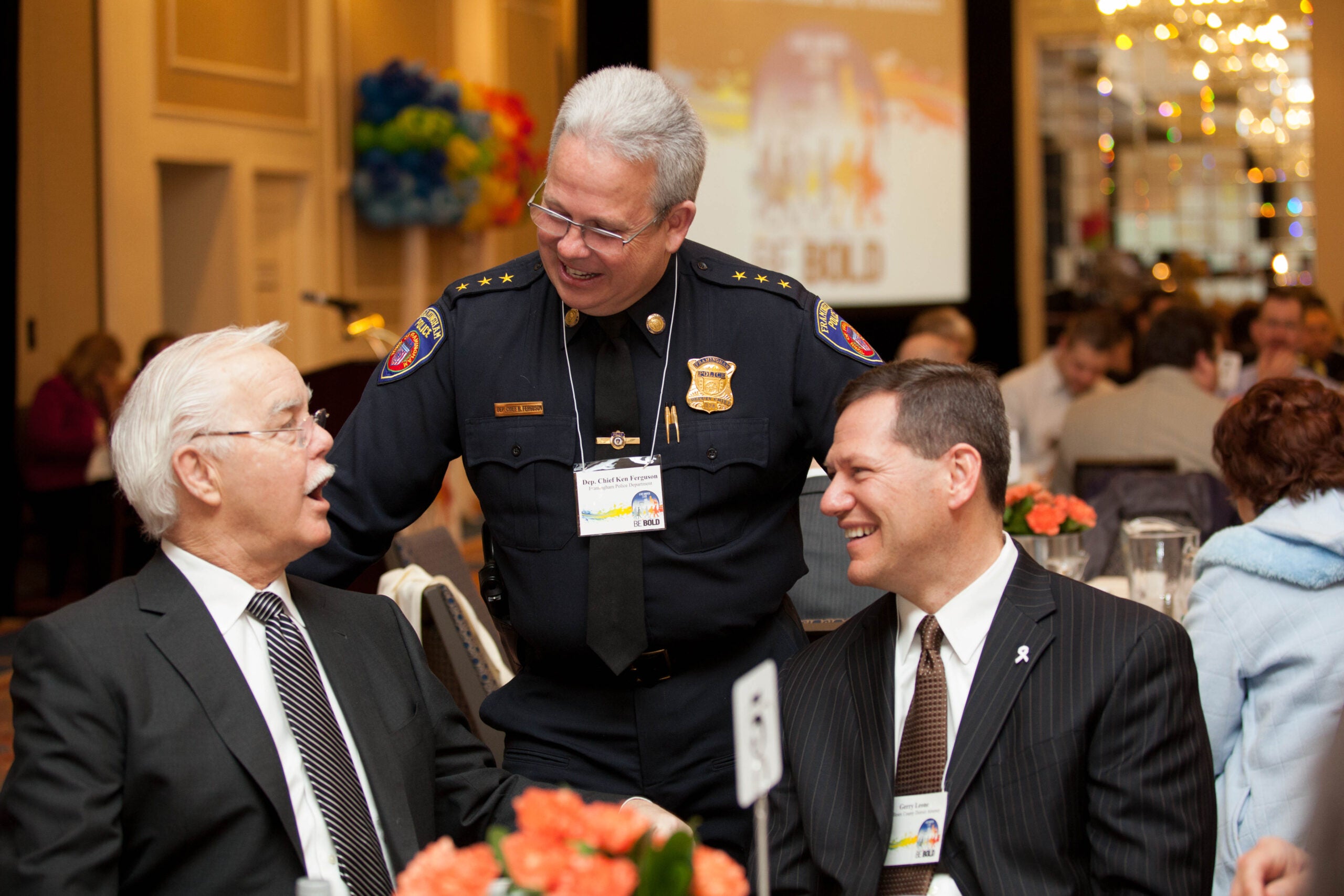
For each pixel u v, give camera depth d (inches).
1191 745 61.0
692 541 72.3
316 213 344.2
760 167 370.3
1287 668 75.8
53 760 54.8
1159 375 173.8
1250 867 64.6
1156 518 135.6
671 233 70.6
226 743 57.7
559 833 39.9
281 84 331.6
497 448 73.8
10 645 223.5
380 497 75.1
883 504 62.1
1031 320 479.8
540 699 74.9
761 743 45.1
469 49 394.6
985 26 402.6
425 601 93.8
